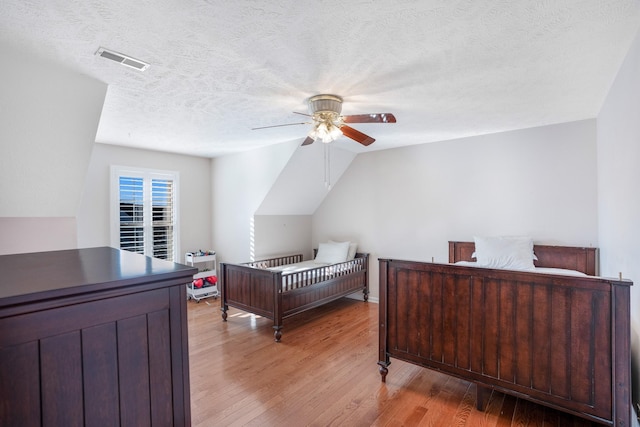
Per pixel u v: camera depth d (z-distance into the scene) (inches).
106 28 63.8
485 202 155.1
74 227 113.5
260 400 91.0
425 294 94.6
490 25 63.9
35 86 79.4
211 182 216.1
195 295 192.4
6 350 27.0
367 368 110.0
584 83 93.7
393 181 185.9
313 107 102.9
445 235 167.3
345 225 208.8
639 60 67.0
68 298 29.9
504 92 100.0
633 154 76.5
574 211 133.7
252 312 146.9
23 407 27.8
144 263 43.8
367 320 160.7
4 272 37.4
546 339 76.0
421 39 68.9
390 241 187.9
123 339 33.7
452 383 100.7
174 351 37.8
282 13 59.3
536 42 70.5
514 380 80.4
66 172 93.6
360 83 91.9
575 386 72.5
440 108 114.8
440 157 168.4
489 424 80.6
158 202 189.2
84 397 31.2
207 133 147.5
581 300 71.8
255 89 95.8
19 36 66.2
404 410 86.4
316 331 145.2
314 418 83.0
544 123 136.1
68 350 30.2
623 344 67.2
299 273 150.6
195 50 73.0
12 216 92.0
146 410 35.4
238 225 199.3
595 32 66.8
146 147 177.0
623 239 89.7
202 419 82.4
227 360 115.6
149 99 103.3
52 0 54.2
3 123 78.7
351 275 184.5
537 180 141.9
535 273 77.5
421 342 95.4
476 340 86.0
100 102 90.4
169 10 58.0
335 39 68.7
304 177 185.9
